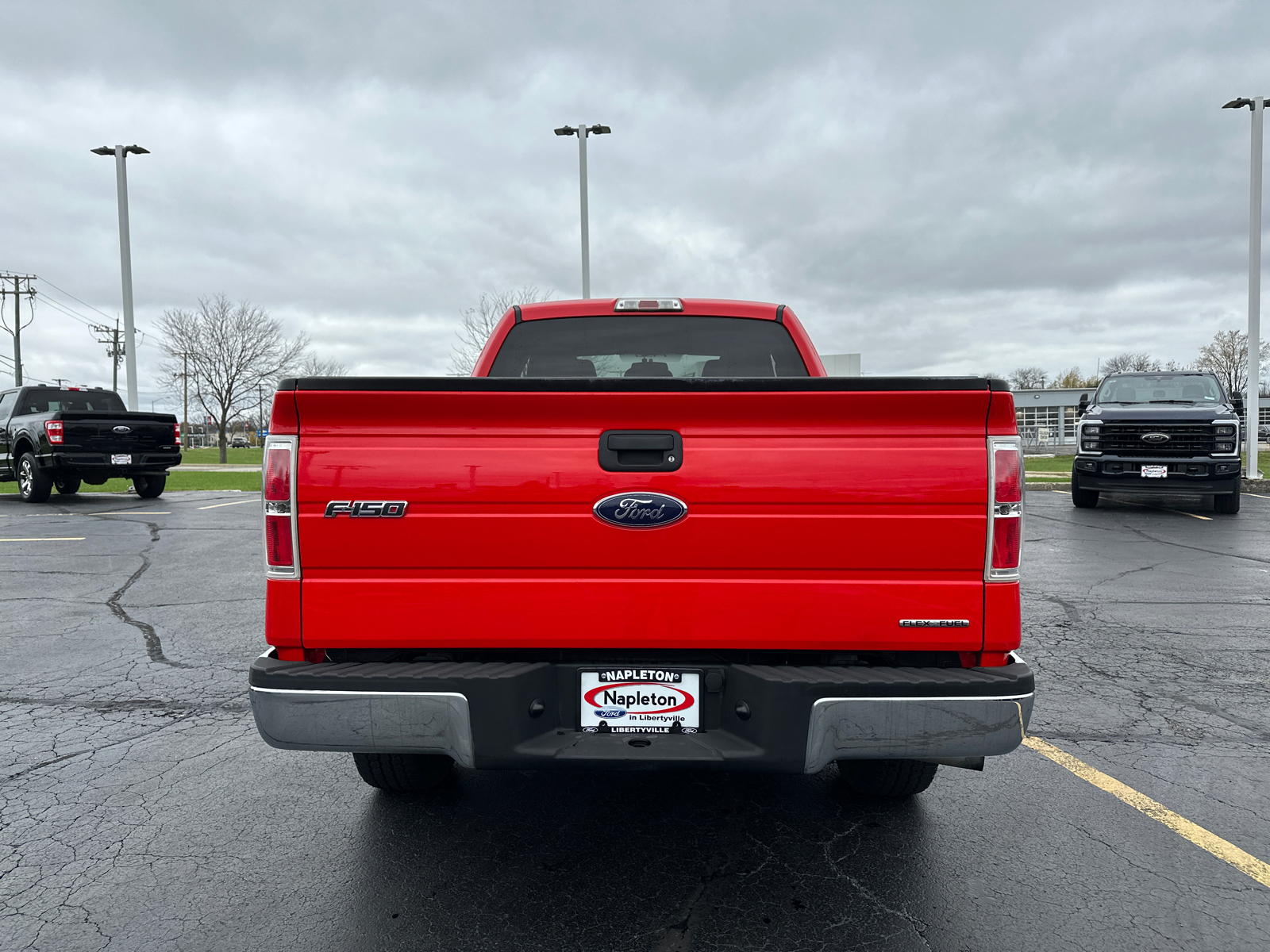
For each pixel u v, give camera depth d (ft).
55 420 47.37
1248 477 60.39
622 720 8.20
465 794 11.17
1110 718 13.89
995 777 11.61
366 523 7.93
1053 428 213.25
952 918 8.25
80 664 17.20
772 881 8.92
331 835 10.03
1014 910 8.38
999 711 7.66
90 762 12.25
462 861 9.39
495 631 7.98
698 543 7.91
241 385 151.43
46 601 23.32
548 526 7.93
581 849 9.65
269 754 12.56
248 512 45.75
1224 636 19.06
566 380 7.84
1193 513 42.57
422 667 8.00
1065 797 11.00
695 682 8.16
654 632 7.96
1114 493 54.34
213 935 8.00
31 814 10.59
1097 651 17.83
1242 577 26.11
